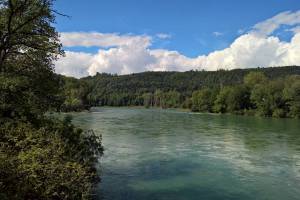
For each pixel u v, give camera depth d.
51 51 23.44
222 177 27.25
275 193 23.31
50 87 23.72
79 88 133.00
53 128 21.72
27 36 22.36
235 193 23.28
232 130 62.09
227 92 130.75
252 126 71.44
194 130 61.16
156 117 99.62
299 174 28.45
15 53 22.67
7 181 14.71
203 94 142.62
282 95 110.25
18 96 21.84
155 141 46.09
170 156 35.41
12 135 18.78
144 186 24.23
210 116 109.31
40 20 22.44
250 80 136.00
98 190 22.80
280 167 31.02
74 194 15.93
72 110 119.38
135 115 109.06
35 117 22.03
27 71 23.16
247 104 126.50
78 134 22.84
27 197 14.84
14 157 16.41
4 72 22.08
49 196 15.16
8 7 21.06
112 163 31.36
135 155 35.53
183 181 25.86
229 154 37.12
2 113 21.08
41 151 16.86
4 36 21.19
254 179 26.77
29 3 21.42
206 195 22.70
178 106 183.75
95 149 23.59
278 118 104.19
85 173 17.19
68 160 17.70
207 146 42.41
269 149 40.56
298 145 43.72
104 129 60.59
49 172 15.65
